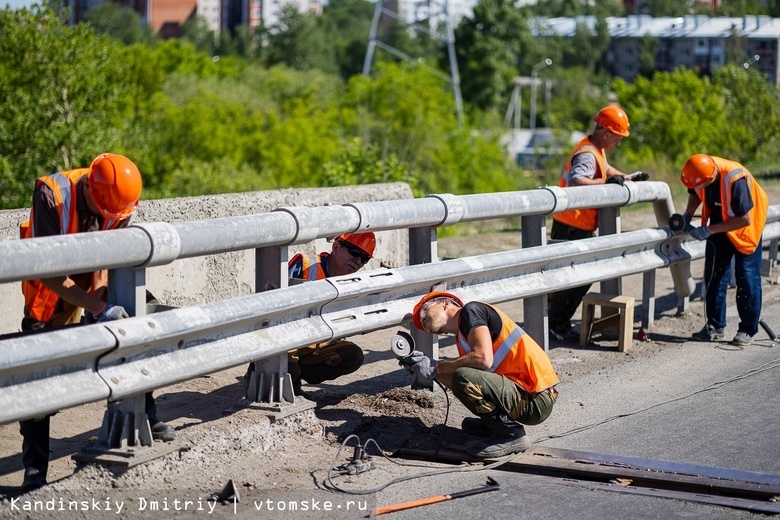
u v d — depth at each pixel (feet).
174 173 125.18
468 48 366.22
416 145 152.35
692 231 28.07
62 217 15.87
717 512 15.76
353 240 20.92
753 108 114.11
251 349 17.17
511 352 18.67
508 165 169.89
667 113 135.74
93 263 14.16
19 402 13.42
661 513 15.71
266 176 142.61
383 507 15.64
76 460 16.06
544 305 25.52
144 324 15.10
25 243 13.26
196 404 20.90
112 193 15.64
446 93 168.45
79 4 519.60
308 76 250.78
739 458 18.51
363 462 17.72
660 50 415.23
